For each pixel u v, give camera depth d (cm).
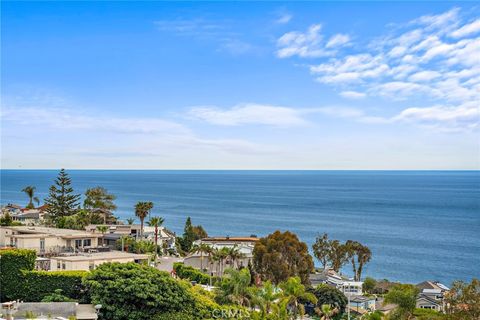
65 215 13862
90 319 4853
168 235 14788
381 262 16150
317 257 13938
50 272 5538
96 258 6512
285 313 6062
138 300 5191
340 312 9050
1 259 5419
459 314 5500
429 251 18088
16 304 4853
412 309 6309
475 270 14950
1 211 15700
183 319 5294
